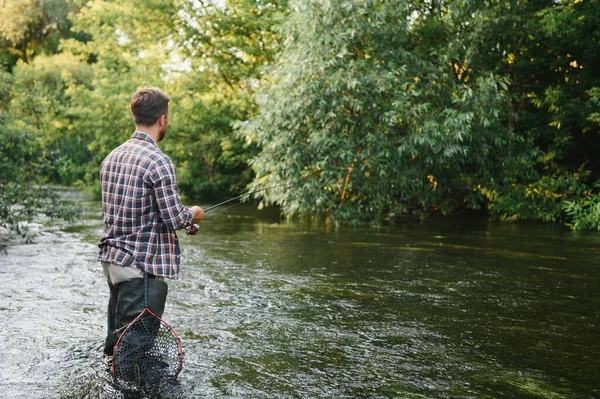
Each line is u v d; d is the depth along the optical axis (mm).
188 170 16109
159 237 3018
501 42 11164
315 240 8250
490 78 9375
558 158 11758
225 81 16500
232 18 15625
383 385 2869
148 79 15898
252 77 15188
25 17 27672
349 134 9055
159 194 2947
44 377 2883
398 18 9758
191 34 15484
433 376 3010
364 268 6035
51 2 28094
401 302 4590
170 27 16141
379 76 8859
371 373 3035
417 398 2713
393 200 10062
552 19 10266
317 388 2812
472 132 9555
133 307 2955
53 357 3176
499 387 2875
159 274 2996
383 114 8938
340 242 8055
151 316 2920
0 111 8625
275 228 9852
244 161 15820
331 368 3098
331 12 8953
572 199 10898
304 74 8992
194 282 5227
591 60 11500
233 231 9367
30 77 24047
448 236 8797
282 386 2828
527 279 5539
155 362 2910
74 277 5387
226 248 7414
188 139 16453
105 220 3045
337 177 9195
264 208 14359
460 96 9695
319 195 9148
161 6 15461
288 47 9516
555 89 11242
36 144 8383
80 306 4297
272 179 9484
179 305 4383
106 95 16328
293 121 9008
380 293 4887
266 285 5145
